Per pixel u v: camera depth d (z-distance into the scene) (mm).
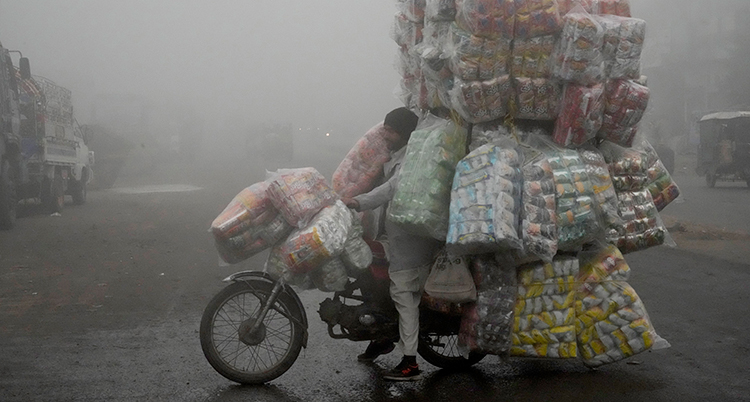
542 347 4371
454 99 4328
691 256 9586
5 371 4941
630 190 4777
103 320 6480
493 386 4578
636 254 9836
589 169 4477
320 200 4395
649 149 5043
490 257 4316
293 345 4594
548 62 4281
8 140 13023
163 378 4777
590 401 4250
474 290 4297
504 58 4223
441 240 4391
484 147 4227
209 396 4410
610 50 4352
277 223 4508
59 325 6289
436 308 4551
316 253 4258
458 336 4543
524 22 4121
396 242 4477
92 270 9055
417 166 4332
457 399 4328
